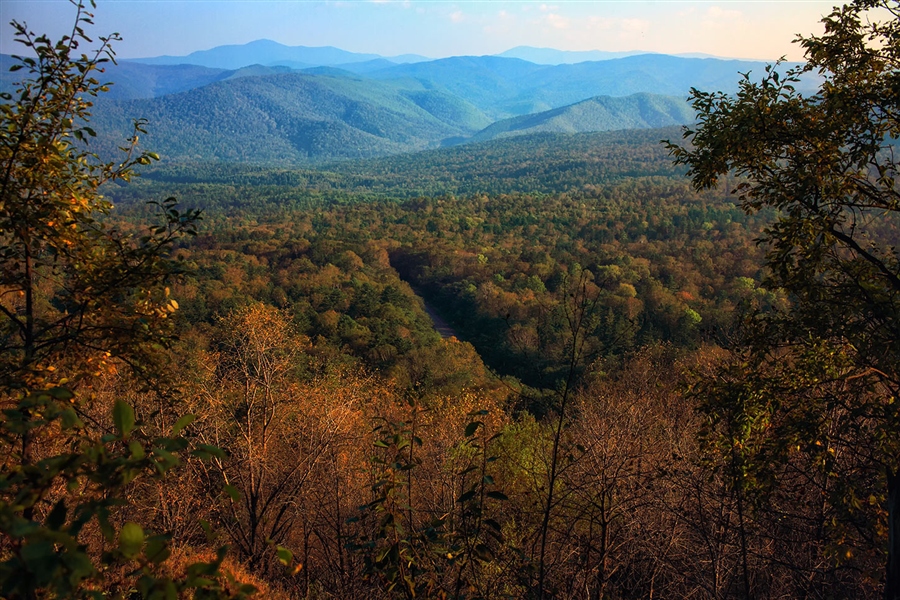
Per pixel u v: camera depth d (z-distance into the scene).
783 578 5.16
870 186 4.95
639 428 5.41
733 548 5.17
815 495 5.46
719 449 5.01
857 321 4.82
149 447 1.91
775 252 5.11
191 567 1.65
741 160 5.16
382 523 3.35
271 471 9.52
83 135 3.94
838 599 5.32
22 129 3.72
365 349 36.88
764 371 5.36
